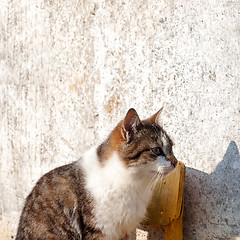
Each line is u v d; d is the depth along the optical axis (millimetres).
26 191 5293
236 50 3631
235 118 3613
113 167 3525
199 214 3832
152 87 4152
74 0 4777
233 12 3662
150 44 4168
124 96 4355
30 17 5254
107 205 3529
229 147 3641
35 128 5184
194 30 3891
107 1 4492
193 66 3891
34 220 3723
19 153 5375
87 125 4652
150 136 3529
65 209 3631
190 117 3900
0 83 5590
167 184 3760
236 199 3590
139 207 3668
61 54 4902
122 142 3523
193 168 3877
